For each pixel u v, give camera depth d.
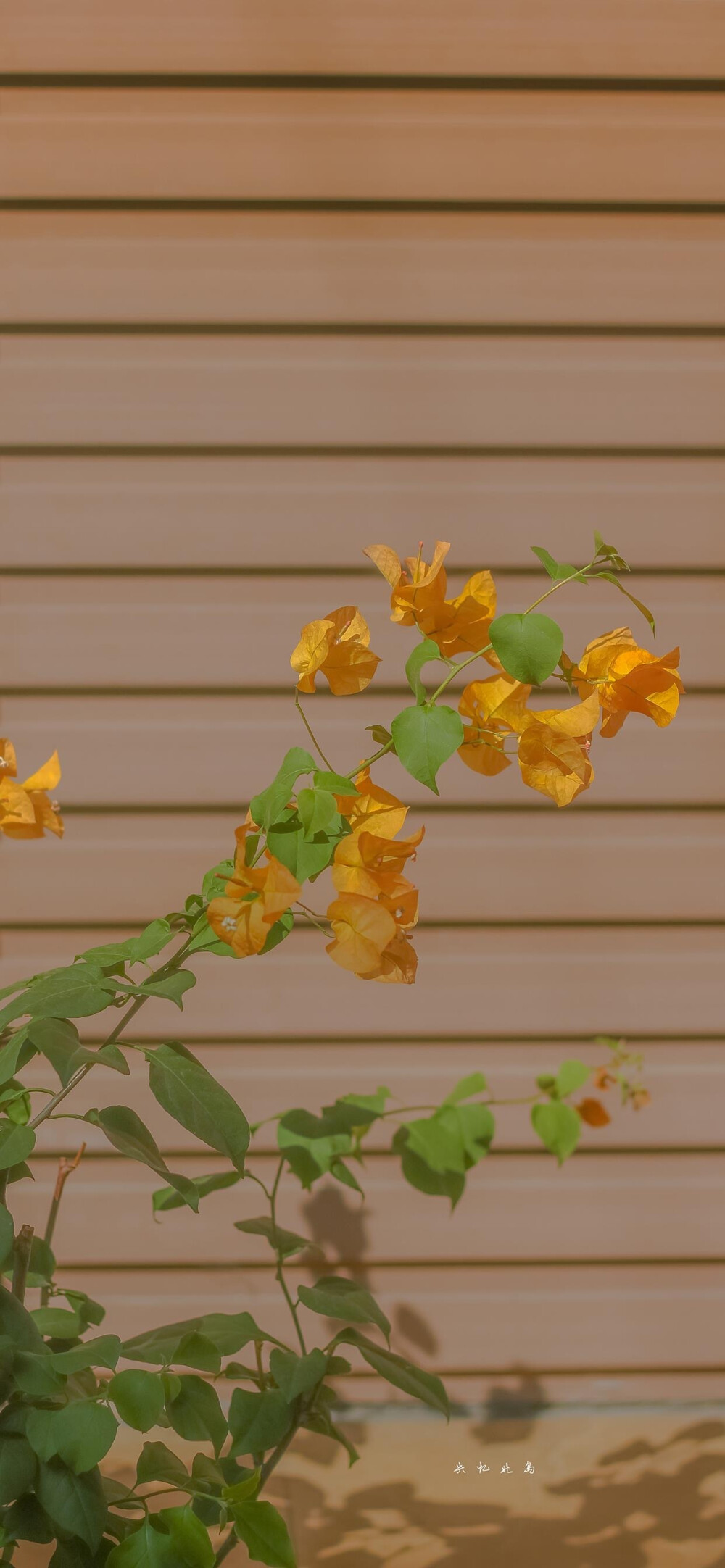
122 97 1.88
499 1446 1.94
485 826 1.95
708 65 1.89
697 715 1.95
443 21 1.88
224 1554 1.67
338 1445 1.93
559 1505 1.88
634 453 1.92
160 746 1.94
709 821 1.95
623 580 1.94
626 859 1.95
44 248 1.90
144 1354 1.66
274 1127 1.95
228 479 1.92
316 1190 1.96
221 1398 1.95
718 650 1.94
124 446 1.91
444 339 1.91
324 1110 1.82
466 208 1.90
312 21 1.88
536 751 1.58
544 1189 1.97
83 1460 1.59
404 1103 1.96
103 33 1.88
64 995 1.61
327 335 1.91
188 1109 1.61
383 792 1.60
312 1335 1.96
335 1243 1.96
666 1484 1.90
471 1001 1.95
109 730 1.93
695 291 1.91
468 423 1.92
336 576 1.93
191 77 1.88
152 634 1.93
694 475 1.93
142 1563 1.59
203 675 1.93
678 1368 1.98
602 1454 1.93
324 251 1.90
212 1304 1.96
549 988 1.96
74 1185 1.95
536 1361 1.97
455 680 1.94
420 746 1.57
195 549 1.92
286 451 1.92
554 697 1.93
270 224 1.90
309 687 1.61
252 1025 1.95
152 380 1.91
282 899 1.56
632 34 1.88
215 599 1.93
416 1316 1.97
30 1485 1.61
